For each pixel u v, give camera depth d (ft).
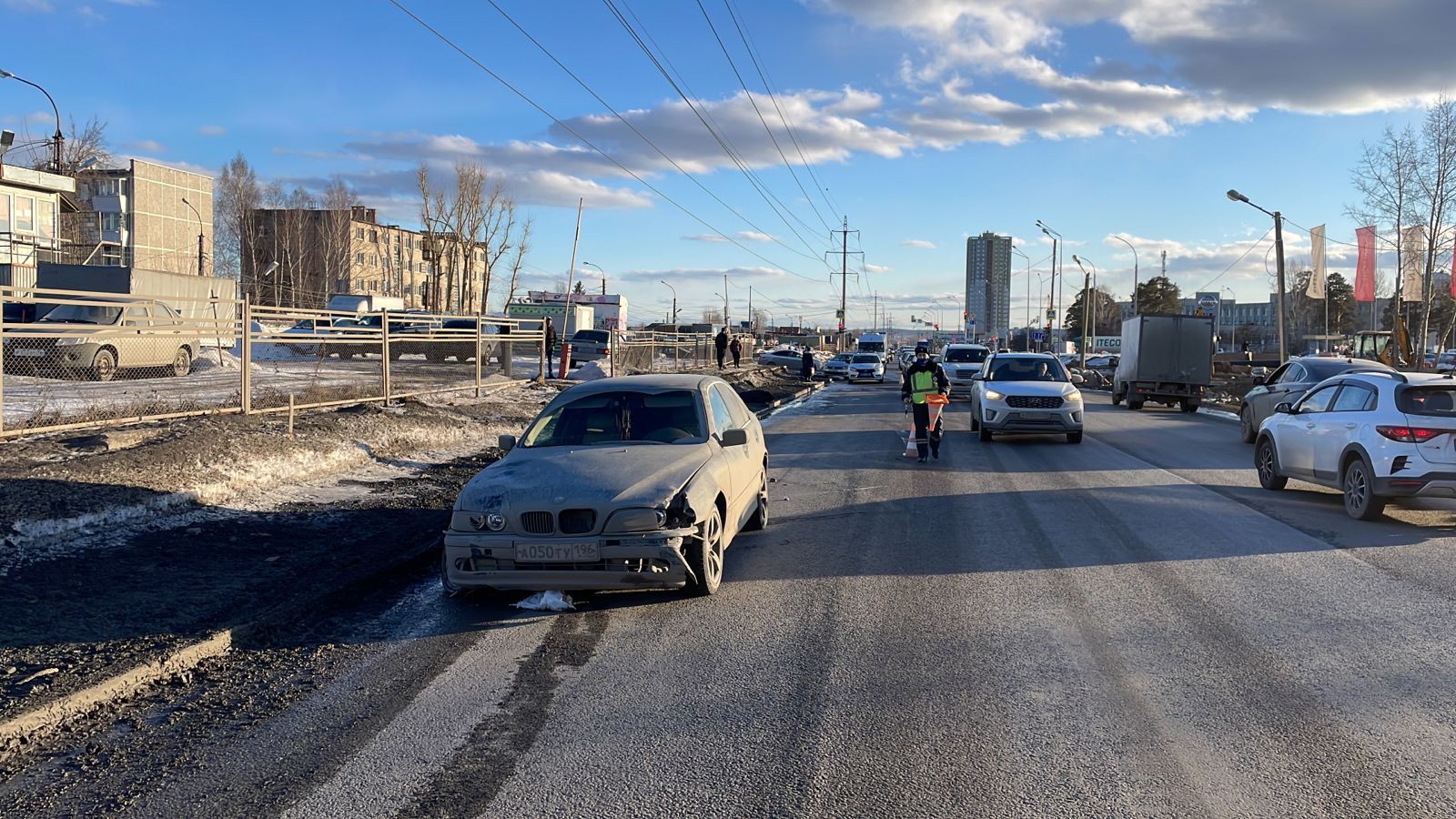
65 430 34.94
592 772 13.57
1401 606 21.81
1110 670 17.60
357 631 20.62
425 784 13.26
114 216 188.14
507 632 20.44
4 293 32.40
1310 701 15.99
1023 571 25.21
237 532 27.63
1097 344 376.89
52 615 19.67
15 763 14.11
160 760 14.15
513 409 65.41
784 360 185.37
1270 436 39.22
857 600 22.54
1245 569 25.46
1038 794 12.76
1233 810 12.26
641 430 25.84
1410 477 30.63
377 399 54.85
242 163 242.78
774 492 39.19
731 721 15.35
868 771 13.50
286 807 12.62
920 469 46.60
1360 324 301.84
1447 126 111.86
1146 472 45.09
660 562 20.95
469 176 210.59
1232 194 99.71
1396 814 12.12
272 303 227.20
